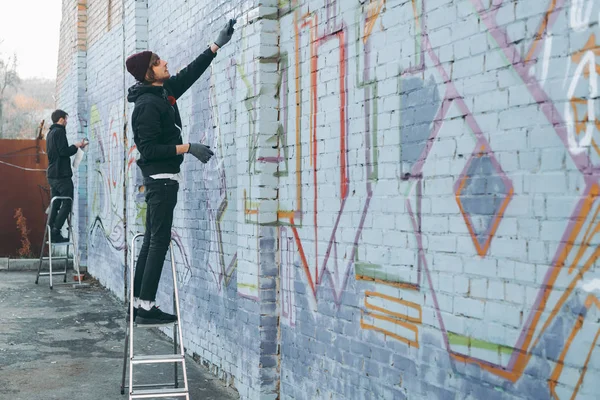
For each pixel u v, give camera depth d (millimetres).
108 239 12609
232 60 6629
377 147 4422
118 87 11703
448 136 3764
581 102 2939
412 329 4082
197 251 7777
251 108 5918
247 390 6082
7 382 6703
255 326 5879
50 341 8484
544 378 3129
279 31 5738
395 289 4242
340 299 4859
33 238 16484
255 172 5836
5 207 16344
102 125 13172
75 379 6840
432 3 3889
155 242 5488
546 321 3121
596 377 2871
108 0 12523
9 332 8906
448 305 3773
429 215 3926
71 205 13469
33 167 16531
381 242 4391
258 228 5785
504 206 3363
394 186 4254
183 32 8203
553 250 3082
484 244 3500
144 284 5500
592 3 2887
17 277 13977
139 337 8805
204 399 6262
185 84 5617
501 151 3379
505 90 3352
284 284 5691
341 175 4840
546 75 3113
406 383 4141
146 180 5457
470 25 3592
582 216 2941
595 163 2879
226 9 6672
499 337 3398
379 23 4395
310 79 5250
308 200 5289
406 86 4133
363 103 4574
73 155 14820
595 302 2885
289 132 5578
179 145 5371
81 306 10922
